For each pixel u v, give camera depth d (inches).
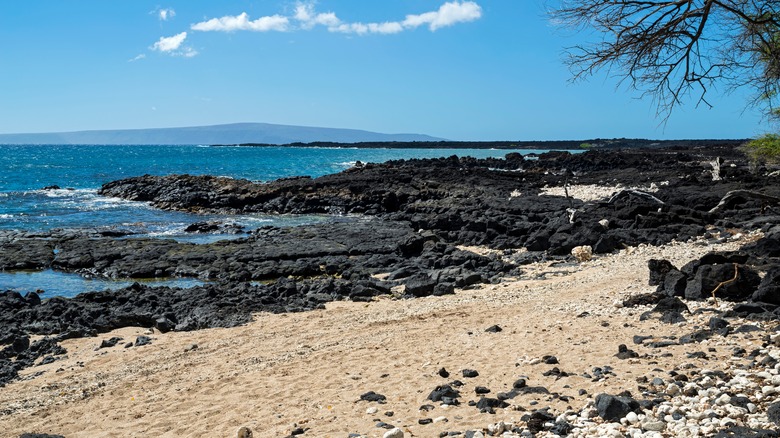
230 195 1785.2
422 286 730.2
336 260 964.6
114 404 382.0
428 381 376.2
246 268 920.9
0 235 1187.9
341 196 1768.0
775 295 463.2
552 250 962.7
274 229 1248.8
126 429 336.2
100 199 1923.0
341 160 4549.7
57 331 580.4
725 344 383.2
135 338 558.9
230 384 406.9
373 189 1790.1
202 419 344.5
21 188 2308.1
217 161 4375.0
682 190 1573.6
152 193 1910.7
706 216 1100.5
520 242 1067.9
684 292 537.3
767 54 451.8
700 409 278.2
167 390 403.9
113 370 459.8
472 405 324.5
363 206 1713.8
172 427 335.6
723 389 296.0
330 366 434.0
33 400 396.2
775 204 1154.0
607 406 283.1
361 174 2135.8
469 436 275.1
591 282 695.7
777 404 261.6
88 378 441.1
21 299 693.3
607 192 1732.3
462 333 506.6
